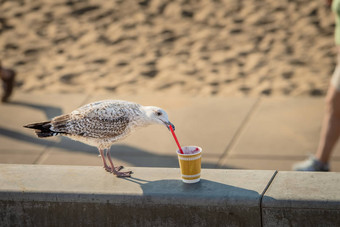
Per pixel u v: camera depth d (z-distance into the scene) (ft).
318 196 16.76
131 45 49.14
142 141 31.35
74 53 48.29
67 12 56.13
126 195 17.62
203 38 49.47
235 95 38.58
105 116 18.19
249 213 17.08
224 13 53.57
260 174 18.84
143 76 43.14
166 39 49.75
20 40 51.06
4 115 35.53
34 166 20.29
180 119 34.17
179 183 18.34
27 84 42.34
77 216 18.11
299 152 29.12
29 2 58.75
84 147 30.63
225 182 18.26
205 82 41.24
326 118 24.56
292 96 37.76
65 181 18.75
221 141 30.86
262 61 44.50
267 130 32.04
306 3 53.72
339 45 24.14
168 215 17.63
